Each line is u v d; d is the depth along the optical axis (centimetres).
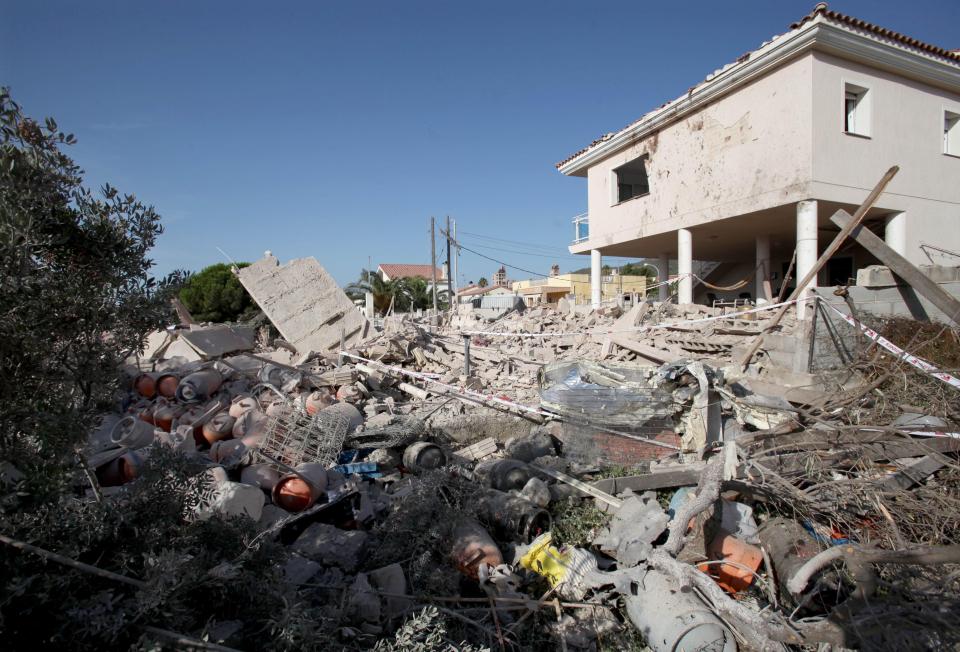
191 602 302
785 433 548
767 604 393
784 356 845
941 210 1323
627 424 647
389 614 369
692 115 1411
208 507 411
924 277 744
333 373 934
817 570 348
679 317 1278
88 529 281
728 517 466
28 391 260
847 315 825
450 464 629
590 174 1859
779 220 1368
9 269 234
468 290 5575
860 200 1190
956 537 423
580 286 3997
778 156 1191
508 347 1318
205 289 2917
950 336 771
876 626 316
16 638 249
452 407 884
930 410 589
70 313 269
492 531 489
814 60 1125
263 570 333
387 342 1177
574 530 491
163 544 311
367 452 642
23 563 254
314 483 500
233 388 824
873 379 669
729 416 635
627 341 1117
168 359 983
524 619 387
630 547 425
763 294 1531
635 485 555
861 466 495
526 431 757
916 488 482
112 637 246
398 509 482
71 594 262
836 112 1157
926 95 1284
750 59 1189
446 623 370
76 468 294
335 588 379
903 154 1253
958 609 331
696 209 1415
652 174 1561
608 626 386
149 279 309
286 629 266
